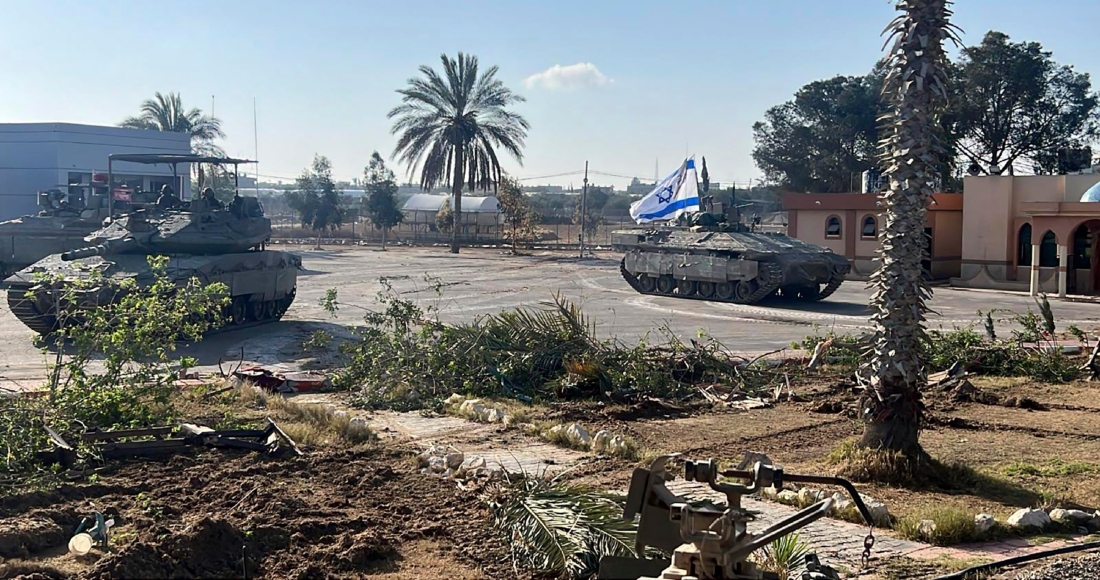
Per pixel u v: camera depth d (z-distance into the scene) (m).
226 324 27.03
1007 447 14.09
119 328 14.07
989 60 62.06
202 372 19.94
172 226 26.52
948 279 47.78
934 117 12.62
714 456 13.34
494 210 87.88
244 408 15.52
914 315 12.61
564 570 8.13
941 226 47.81
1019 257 43.59
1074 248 41.53
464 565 8.57
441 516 9.91
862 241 48.88
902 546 9.38
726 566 4.46
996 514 10.70
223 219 27.50
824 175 72.44
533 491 9.52
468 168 67.88
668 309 34.06
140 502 10.20
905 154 12.55
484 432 14.59
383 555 8.74
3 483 10.55
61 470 11.26
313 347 22.47
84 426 12.34
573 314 19.69
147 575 7.92
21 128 59.44
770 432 15.02
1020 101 62.78
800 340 26.20
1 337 25.02
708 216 40.34
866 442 12.77
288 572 8.30
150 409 14.17
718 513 4.59
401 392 17.12
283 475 11.42
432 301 35.03
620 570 5.60
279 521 9.49
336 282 42.25
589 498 9.15
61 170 59.34
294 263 30.27
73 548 8.59
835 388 18.88
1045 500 11.27
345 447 13.00
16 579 7.64
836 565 8.68
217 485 10.84
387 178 83.75
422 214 99.88
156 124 81.06
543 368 18.55
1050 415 16.56
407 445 13.34
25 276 23.98
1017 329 28.95
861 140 72.38
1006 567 8.68
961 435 14.96
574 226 102.00
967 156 64.25
